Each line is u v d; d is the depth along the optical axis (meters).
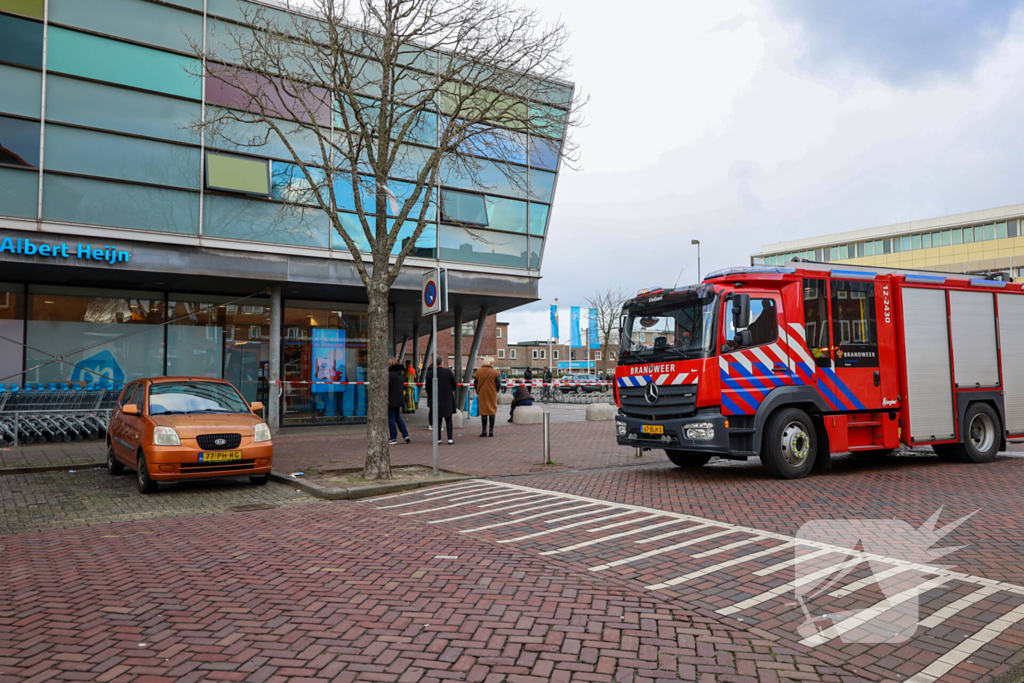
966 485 8.47
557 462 11.24
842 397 9.52
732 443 8.89
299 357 18.33
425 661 3.51
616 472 10.15
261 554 5.70
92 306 15.96
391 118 10.55
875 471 9.79
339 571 5.15
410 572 5.11
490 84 11.48
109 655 3.61
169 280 15.45
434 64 16.64
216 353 17.31
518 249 18.69
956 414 10.41
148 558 5.62
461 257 17.84
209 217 14.94
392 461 11.48
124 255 14.02
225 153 15.02
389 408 14.35
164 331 16.72
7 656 3.61
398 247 17.02
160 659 3.55
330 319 18.84
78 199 13.66
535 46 11.02
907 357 10.07
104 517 7.44
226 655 3.60
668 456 10.77
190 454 8.73
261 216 15.48
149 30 14.39
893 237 78.38
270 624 4.04
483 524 6.81
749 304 9.02
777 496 7.85
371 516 7.31
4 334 15.05
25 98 13.30
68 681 3.30
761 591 4.61
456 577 4.97
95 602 4.48
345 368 19.02
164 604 4.43
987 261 71.12
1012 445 13.65
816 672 3.39
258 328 17.86
